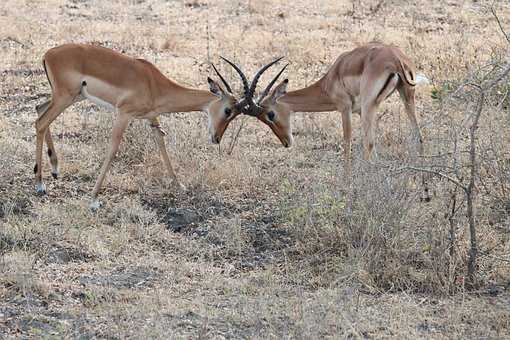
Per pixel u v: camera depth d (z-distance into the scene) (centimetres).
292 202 1730
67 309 1379
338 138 2241
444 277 1471
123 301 1412
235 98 1948
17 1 3588
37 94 2531
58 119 2322
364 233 1570
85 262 1566
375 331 1321
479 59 2698
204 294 1449
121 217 1747
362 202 1605
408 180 1695
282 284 1486
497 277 1505
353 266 1505
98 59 1867
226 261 1595
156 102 1892
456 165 1527
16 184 1919
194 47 2984
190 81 2598
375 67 1888
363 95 1914
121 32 3164
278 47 2986
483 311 1384
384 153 1984
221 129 1942
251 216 1777
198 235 1703
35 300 1402
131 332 1298
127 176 1966
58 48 1873
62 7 3544
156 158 2022
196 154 2083
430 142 1858
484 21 3359
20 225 1669
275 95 2012
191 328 1327
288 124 2056
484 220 1695
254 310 1373
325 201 1641
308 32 3206
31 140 2184
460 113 2014
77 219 1727
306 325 1306
